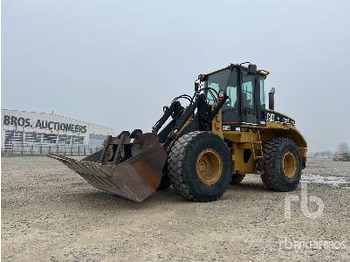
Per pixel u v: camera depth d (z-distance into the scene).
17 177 9.62
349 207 5.42
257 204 5.64
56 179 9.14
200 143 5.68
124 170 4.81
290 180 7.44
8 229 4.00
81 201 5.72
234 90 7.16
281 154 7.35
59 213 4.84
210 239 3.64
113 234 3.81
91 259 3.03
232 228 4.09
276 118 8.01
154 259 3.04
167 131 6.55
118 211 4.97
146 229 4.03
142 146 5.45
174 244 3.47
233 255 3.16
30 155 30.70
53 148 37.16
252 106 7.40
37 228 4.05
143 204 5.48
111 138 5.96
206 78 7.73
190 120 6.43
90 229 4.02
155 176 5.06
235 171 6.98
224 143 6.07
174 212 4.91
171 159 5.55
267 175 7.32
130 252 3.22
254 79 7.61
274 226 4.19
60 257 3.08
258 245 3.46
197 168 5.65
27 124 44.78
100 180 5.38
